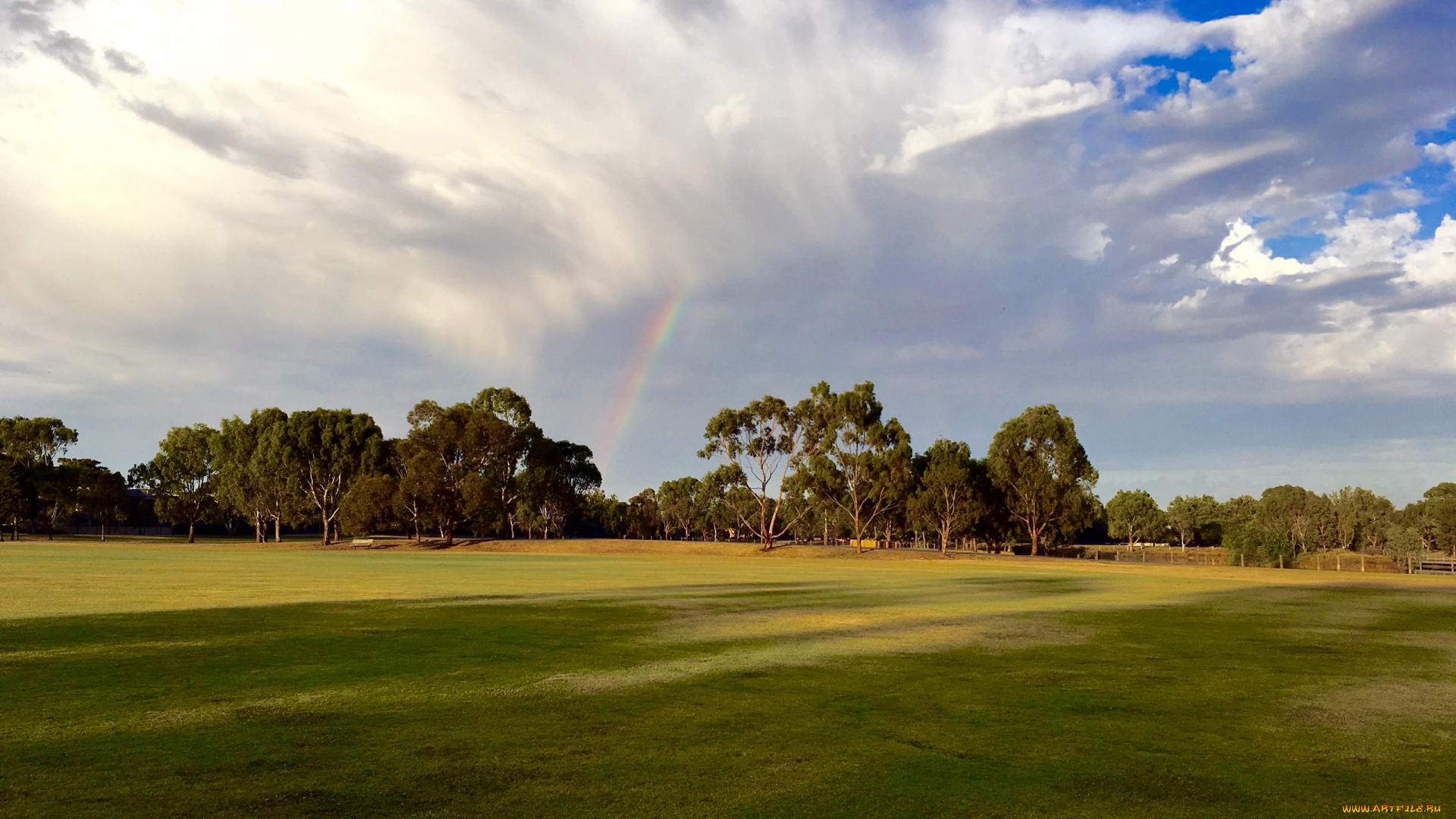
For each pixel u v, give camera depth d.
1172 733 11.45
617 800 8.49
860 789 8.97
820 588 38.22
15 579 37.84
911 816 8.16
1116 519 184.88
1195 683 15.03
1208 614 27.73
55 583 35.09
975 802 8.61
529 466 135.62
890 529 130.88
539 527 164.38
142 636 19.39
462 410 109.81
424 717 11.88
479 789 8.80
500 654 17.47
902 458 97.44
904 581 45.47
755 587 38.78
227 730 11.06
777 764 9.82
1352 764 10.06
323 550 98.00
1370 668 16.88
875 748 10.55
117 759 9.69
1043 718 12.23
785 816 8.09
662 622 23.56
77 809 8.03
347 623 22.48
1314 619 26.58
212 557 69.88
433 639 19.44
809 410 102.06
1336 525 153.00
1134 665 16.94
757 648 18.72
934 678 15.25
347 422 123.38
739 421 103.75
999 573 55.41
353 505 104.12
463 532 159.38
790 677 15.16
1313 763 10.10
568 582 40.72
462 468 109.25
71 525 171.62
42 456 150.50
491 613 25.41
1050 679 15.23
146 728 11.10
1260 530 79.69
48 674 14.75
